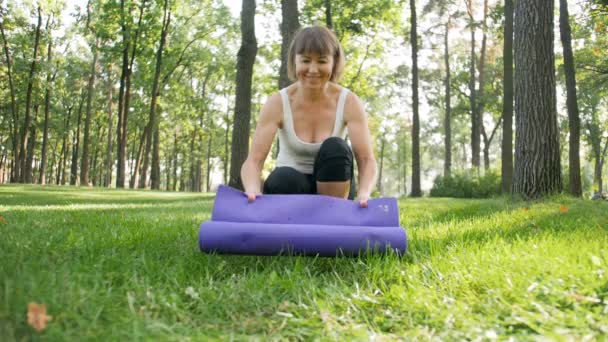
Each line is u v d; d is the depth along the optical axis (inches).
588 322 59.7
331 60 104.0
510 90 553.9
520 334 58.0
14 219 169.8
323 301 69.7
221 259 95.1
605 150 1421.0
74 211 233.3
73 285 61.9
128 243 110.3
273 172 112.3
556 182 299.3
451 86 1206.3
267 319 64.3
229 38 1125.1
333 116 111.6
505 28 551.5
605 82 816.3
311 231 86.3
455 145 1969.7
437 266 85.0
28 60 1091.9
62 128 1438.2
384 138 1907.0
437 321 63.2
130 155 1755.7
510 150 556.7
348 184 105.9
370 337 58.4
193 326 61.2
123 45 924.6
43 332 49.6
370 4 778.2
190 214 233.9
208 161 1643.7
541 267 77.5
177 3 930.1
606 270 75.8
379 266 83.7
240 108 458.0
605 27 661.9
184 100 1085.8
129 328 54.6
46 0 1100.5
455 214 224.8
